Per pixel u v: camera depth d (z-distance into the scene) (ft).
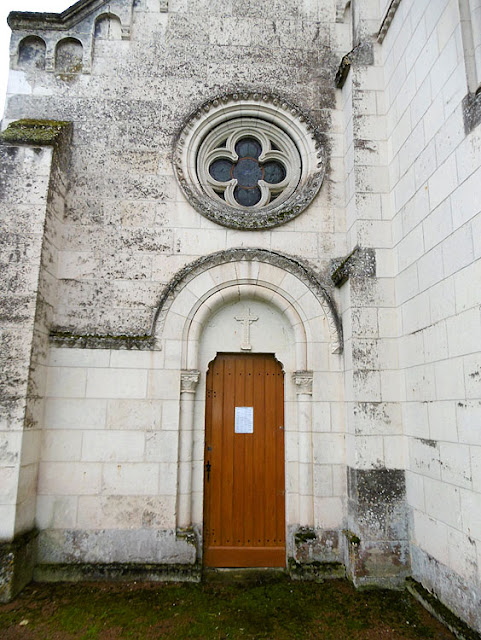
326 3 20.79
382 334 16.74
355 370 16.48
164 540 16.37
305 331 18.08
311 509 17.07
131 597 14.79
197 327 17.92
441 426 13.52
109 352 17.37
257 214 18.83
